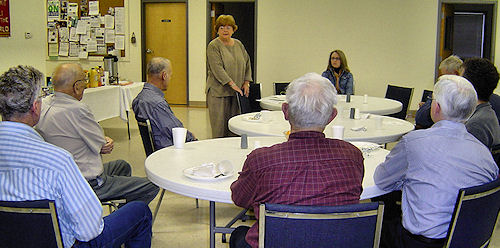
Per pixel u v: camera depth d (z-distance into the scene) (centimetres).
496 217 192
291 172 161
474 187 173
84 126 266
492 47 880
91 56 965
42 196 171
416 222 193
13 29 598
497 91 722
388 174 200
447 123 194
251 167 166
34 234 169
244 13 1037
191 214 362
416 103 900
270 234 158
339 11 890
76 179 175
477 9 964
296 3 895
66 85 264
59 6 961
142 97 330
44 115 260
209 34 928
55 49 973
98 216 180
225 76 500
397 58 893
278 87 626
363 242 162
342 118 386
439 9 873
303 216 154
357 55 899
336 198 162
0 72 589
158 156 251
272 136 307
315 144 164
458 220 175
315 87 163
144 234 223
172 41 949
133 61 955
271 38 911
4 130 174
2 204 166
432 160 189
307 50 907
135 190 282
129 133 654
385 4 880
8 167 171
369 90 907
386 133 317
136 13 941
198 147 274
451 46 905
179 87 965
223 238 311
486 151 195
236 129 334
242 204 175
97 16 952
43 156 171
